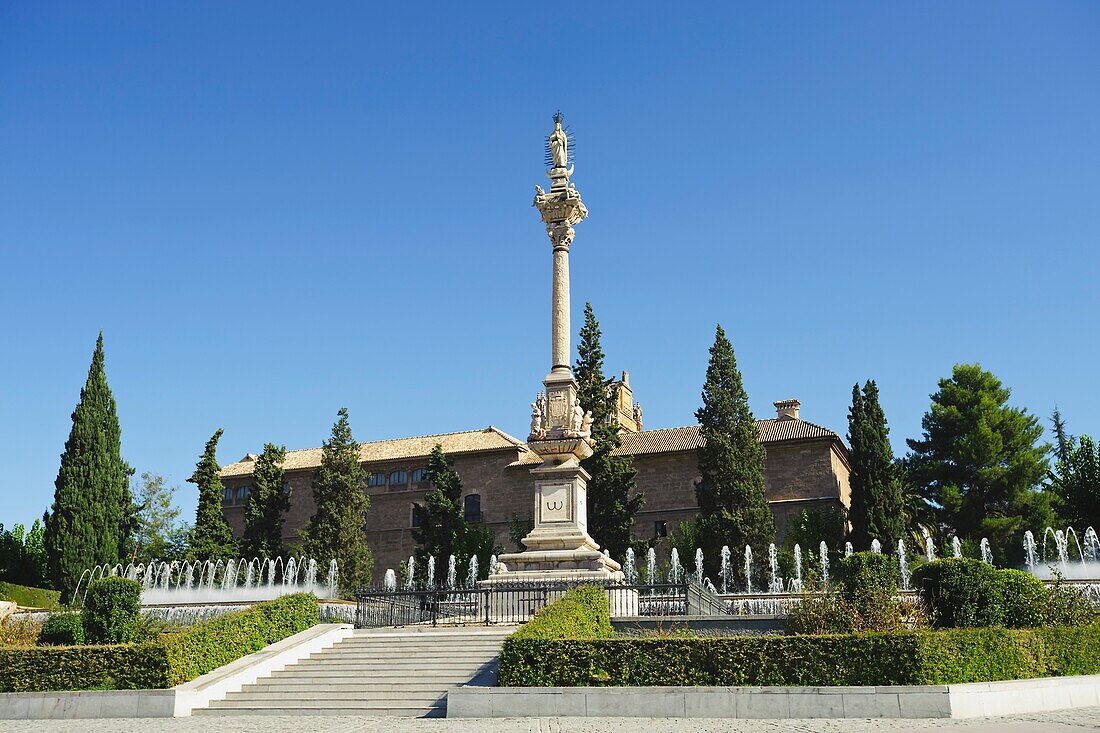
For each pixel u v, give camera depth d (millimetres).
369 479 78188
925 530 58344
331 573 61406
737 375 58812
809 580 23219
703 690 17609
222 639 22719
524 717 18078
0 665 21188
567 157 34406
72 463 58469
